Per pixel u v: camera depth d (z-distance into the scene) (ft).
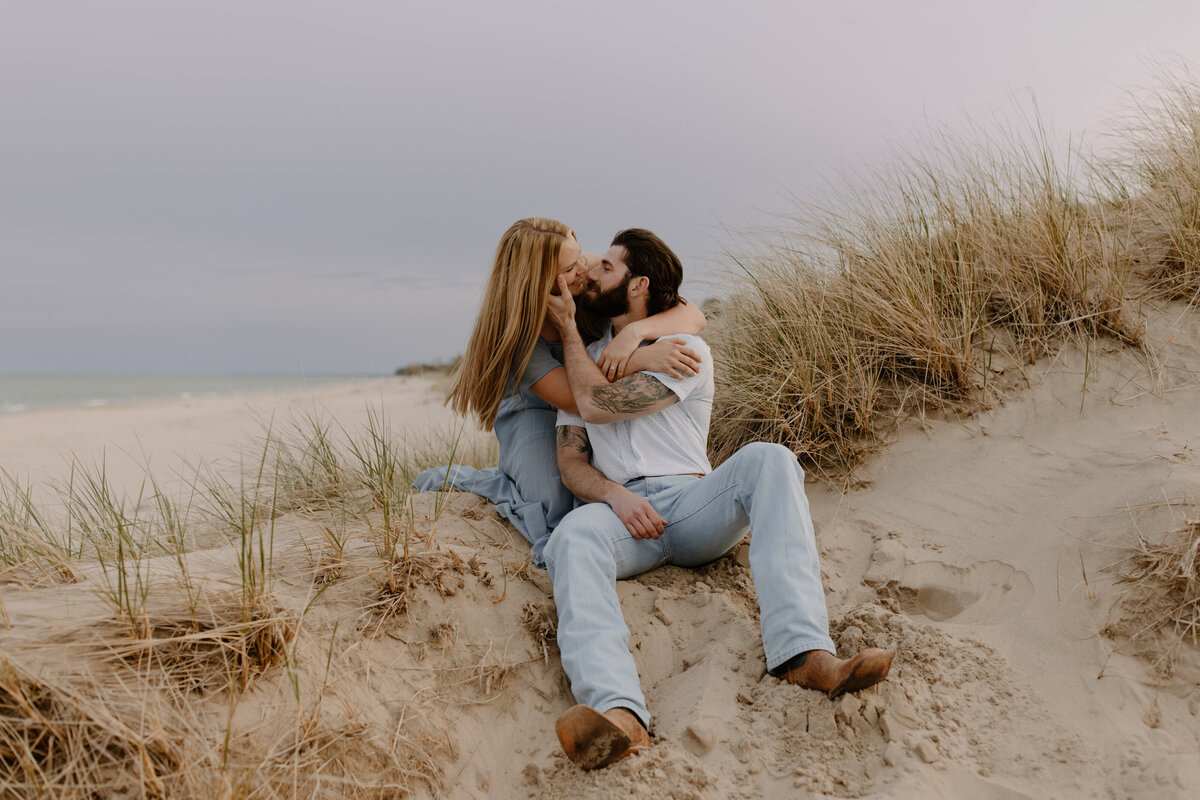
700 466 8.59
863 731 6.15
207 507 11.30
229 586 6.52
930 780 5.65
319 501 10.27
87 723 5.08
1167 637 6.74
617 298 8.98
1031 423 10.29
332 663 6.39
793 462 7.43
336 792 5.55
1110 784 5.62
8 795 4.74
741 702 6.64
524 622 7.46
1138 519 7.84
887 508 9.69
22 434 34.99
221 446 23.98
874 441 10.79
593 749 5.76
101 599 6.14
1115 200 13.46
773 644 6.69
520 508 9.04
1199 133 13.21
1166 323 11.07
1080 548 7.90
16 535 7.87
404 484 10.20
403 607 7.07
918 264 11.85
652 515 7.67
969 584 8.11
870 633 7.31
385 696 6.38
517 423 9.62
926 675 6.73
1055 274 11.42
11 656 5.30
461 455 16.79
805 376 10.89
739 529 7.94
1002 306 11.78
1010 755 5.98
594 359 9.22
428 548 7.89
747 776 5.88
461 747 6.35
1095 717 6.24
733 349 12.39
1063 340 11.20
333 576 7.28
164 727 5.27
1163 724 6.16
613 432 8.56
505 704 6.81
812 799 5.54
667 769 5.85
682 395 8.27
